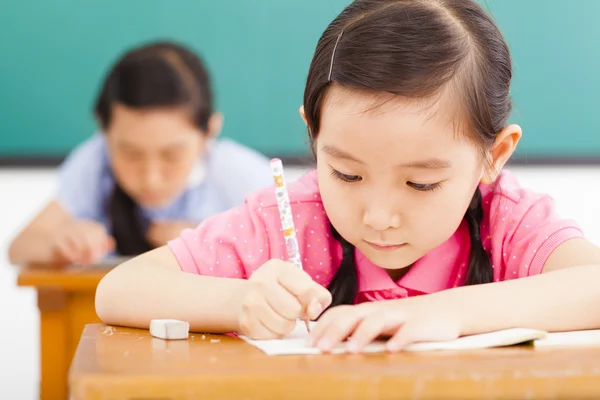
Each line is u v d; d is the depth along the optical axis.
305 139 1.40
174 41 4.07
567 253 1.34
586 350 0.95
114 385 0.75
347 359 0.88
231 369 0.80
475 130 1.18
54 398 2.24
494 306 1.10
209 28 4.08
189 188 3.80
